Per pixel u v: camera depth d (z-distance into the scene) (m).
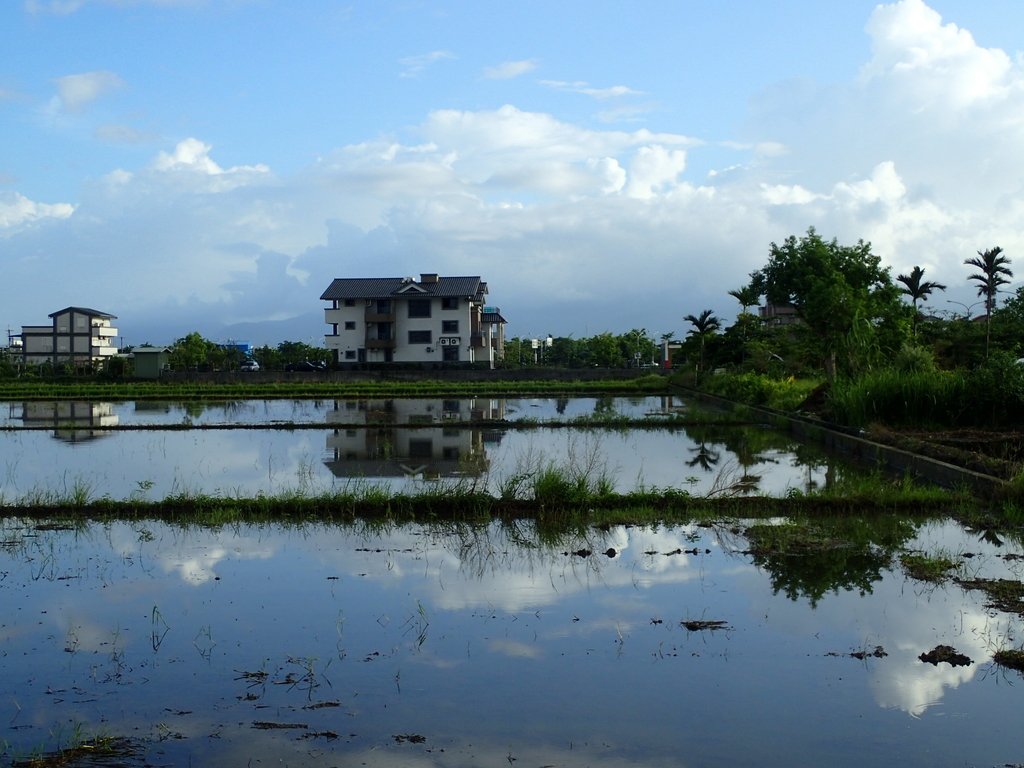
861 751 5.17
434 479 15.12
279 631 7.36
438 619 7.63
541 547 10.35
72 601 8.27
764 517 11.94
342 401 39.03
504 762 5.07
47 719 5.70
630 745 5.27
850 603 7.96
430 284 65.00
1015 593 8.14
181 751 5.23
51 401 40.03
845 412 21.73
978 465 13.70
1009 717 5.59
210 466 17.67
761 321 48.34
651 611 7.80
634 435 23.55
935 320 41.88
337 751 5.22
